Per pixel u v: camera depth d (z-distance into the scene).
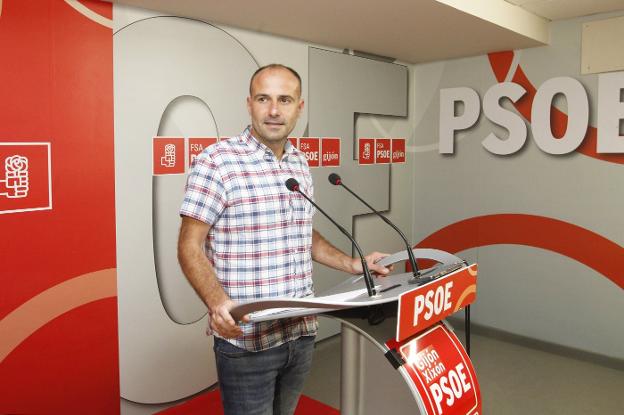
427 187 4.41
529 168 3.77
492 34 3.27
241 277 1.61
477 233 4.11
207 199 1.56
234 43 3.01
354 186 3.94
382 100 4.11
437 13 2.79
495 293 4.02
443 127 4.24
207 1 2.49
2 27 2.10
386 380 1.55
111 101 2.47
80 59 2.35
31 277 2.25
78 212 2.39
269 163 1.69
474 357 3.61
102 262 2.49
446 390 1.52
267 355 1.61
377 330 1.53
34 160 2.22
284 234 1.67
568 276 3.64
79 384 2.45
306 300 1.21
